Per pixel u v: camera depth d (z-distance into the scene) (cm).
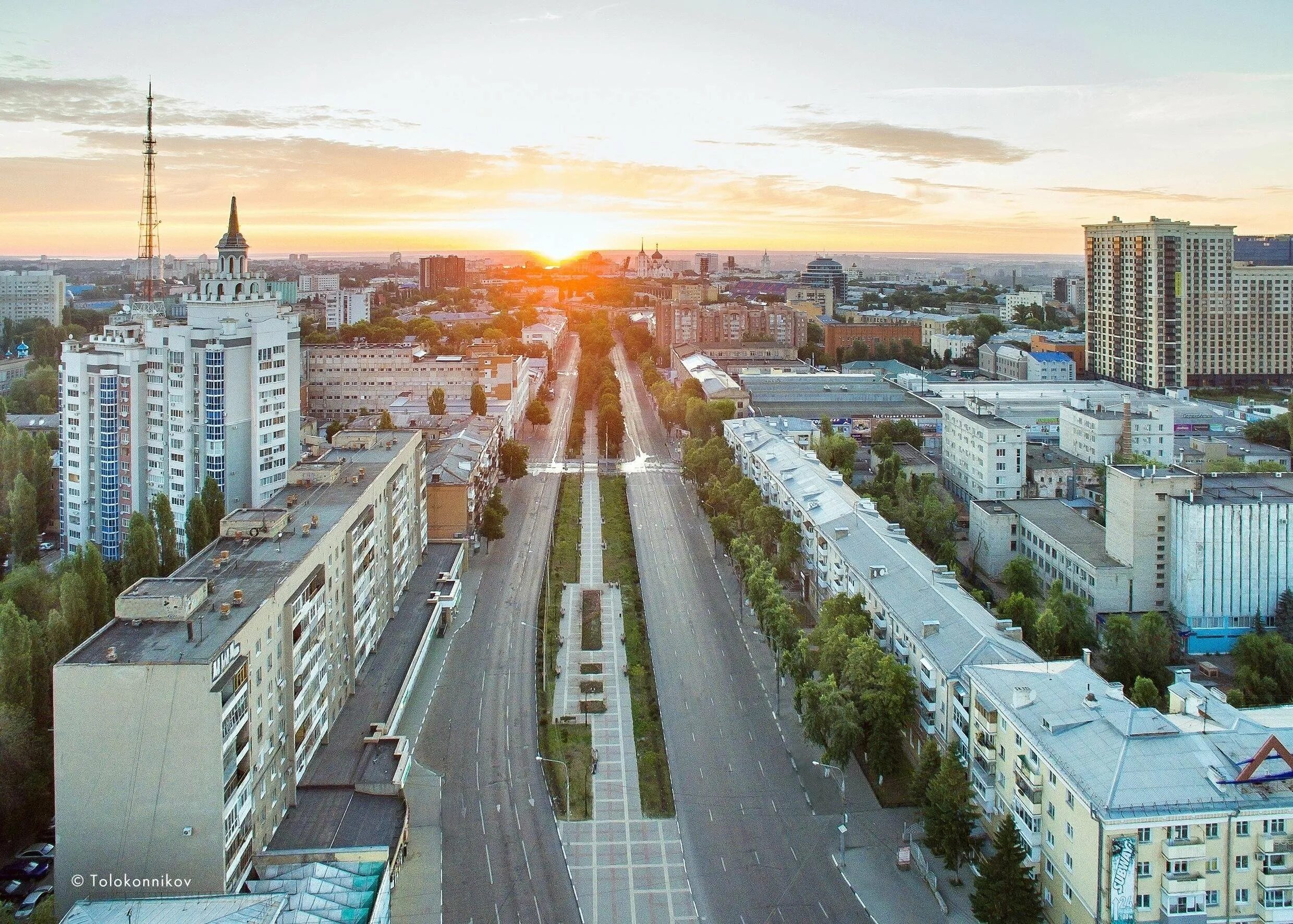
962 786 17250
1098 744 15525
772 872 17762
